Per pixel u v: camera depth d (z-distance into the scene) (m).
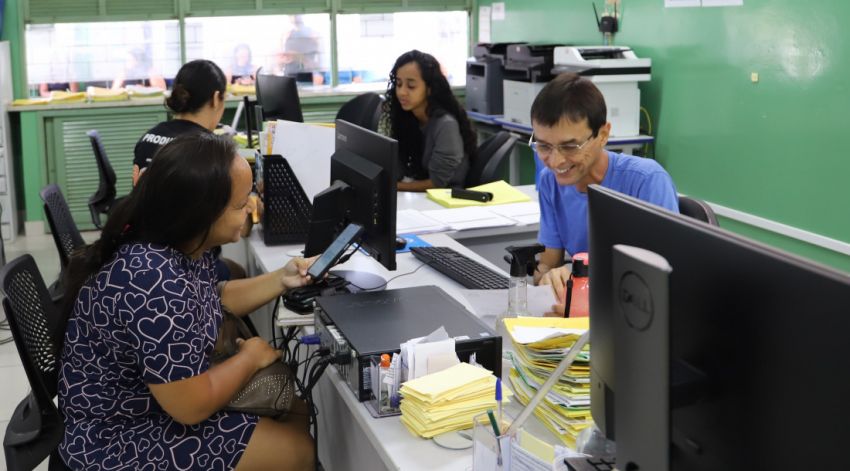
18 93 6.10
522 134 5.59
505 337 1.97
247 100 4.58
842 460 0.82
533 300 2.10
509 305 2.00
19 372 3.79
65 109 5.90
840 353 0.81
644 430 0.99
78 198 6.09
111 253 1.82
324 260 2.23
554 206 2.43
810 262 0.85
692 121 4.58
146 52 6.33
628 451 1.03
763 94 4.04
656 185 2.20
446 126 3.91
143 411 1.83
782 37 3.88
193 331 1.75
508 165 6.18
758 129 4.10
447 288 2.41
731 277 0.95
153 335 1.71
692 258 1.02
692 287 1.02
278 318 2.18
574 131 2.04
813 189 3.80
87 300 1.77
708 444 1.02
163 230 1.77
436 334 1.70
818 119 3.73
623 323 1.00
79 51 6.20
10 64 6.00
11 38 6.03
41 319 2.17
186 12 6.31
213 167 1.76
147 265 1.73
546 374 1.56
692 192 4.64
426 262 2.64
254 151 3.85
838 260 3.72
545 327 1.69
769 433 0.91
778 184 4.00
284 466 1.89
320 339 2.00
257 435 1.87
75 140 5.98
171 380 1.72
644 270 0.94
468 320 1.86
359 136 2.39
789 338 0.87
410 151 4.14
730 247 0.95
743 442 0.95
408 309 1.94
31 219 6.00
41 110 5.85
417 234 2.99
